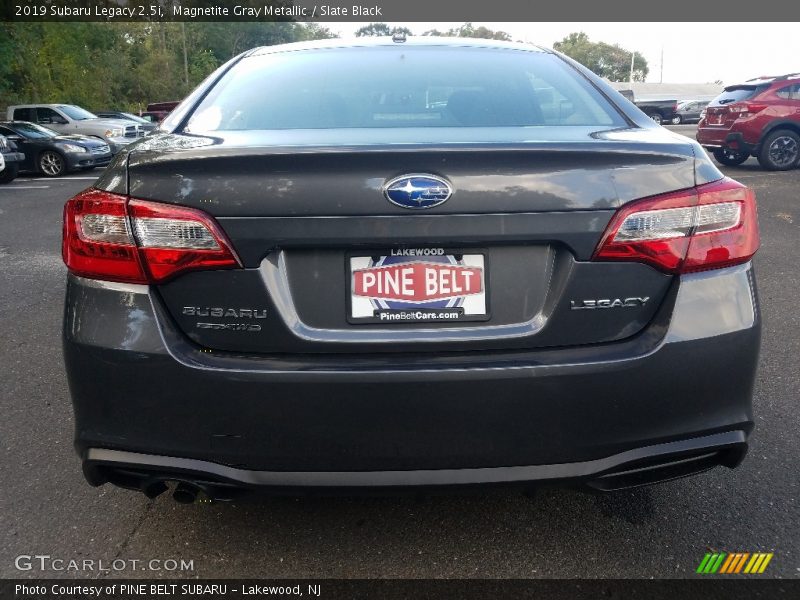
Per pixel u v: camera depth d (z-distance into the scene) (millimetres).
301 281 1903
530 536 2422
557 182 1886
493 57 2865
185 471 1963
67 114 19844
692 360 1948
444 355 1909
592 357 1907
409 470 1934
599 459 1967
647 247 1921
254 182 1866
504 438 1910
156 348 1900
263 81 2672
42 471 2869
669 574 2219
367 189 1850
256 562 2301
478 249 1909
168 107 28031
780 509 2549
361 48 2939
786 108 12898
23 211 10258
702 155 2035
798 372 3777
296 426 1893
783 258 6484
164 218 1891
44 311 5176
